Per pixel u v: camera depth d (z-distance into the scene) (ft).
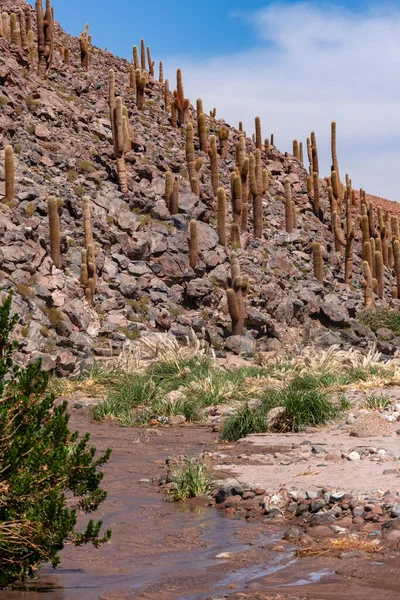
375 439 36.96
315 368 66.18
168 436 43.88
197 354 71.05
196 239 104.99
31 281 85.15
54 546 16.98
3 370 17.48
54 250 90.22
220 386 58.70
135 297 97.09
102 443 40.98
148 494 28.45
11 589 16.55
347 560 18.37
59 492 17.01
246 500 26.43
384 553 18.89
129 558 19.42
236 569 17.98
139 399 55.67
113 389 61.41
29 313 79.92
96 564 18.86
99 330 86.22
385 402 48.88
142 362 69.97
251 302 103.55
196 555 19.57
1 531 16.03
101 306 91.56
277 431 43.19
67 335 81.87
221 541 21.13
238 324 96.17
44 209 97.81
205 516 24.58
